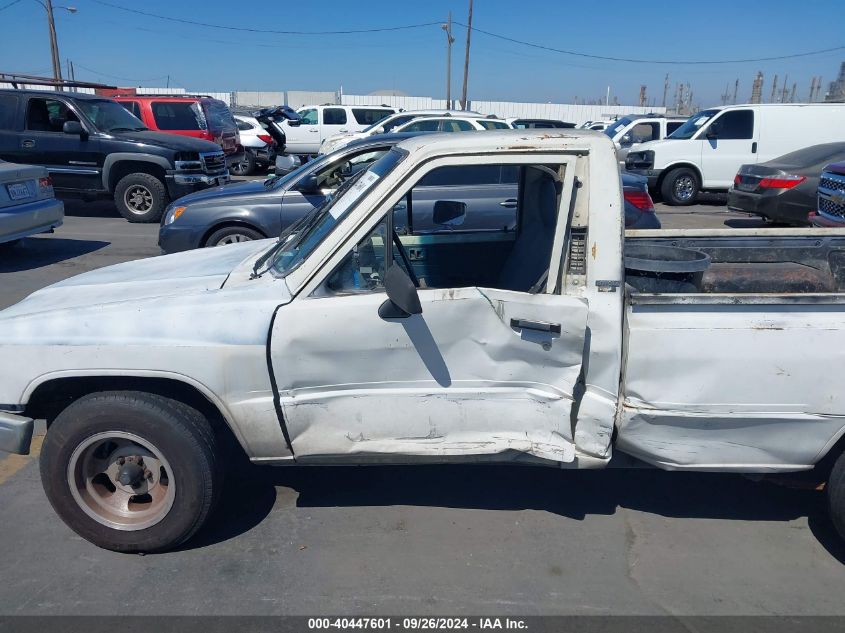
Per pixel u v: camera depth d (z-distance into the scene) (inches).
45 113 496.4
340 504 142.9
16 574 120.7
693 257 142.8
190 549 128.2
